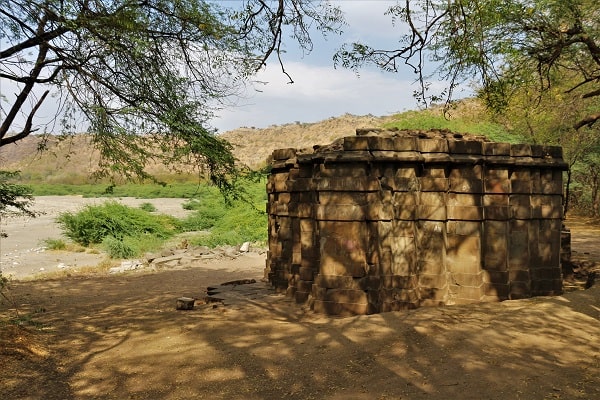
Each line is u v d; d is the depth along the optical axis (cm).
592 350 588
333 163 813
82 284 1303
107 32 687
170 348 674
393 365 571
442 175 848
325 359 604
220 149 775
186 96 774
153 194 5744
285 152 1038
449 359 576
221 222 2727
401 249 829
